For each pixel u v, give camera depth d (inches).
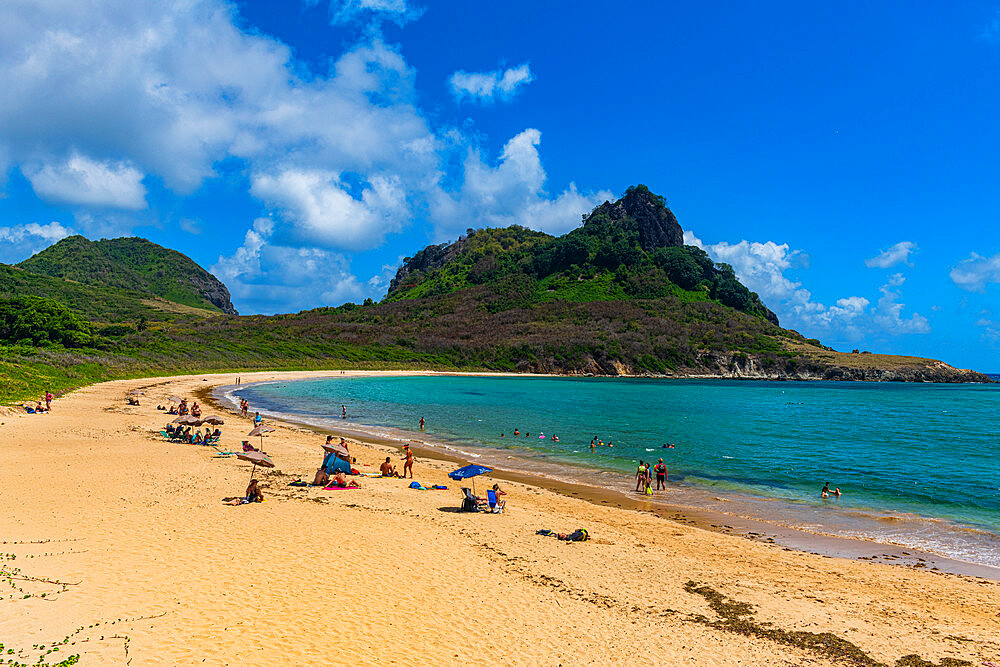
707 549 687.1
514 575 552.1
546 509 840.3
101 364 2928.2
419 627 429.4
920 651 439.8
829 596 550.0
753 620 483.5
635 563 613.9
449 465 1179.3
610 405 2797.7
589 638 433.1
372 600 470.0
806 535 778.8
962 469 1296.8
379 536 638.5
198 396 2439.7
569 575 564.1
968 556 703.1
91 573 480.1
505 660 390.6
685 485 1085.8
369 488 892.0
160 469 908.0
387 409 2342.5
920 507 951.0
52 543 545.0
